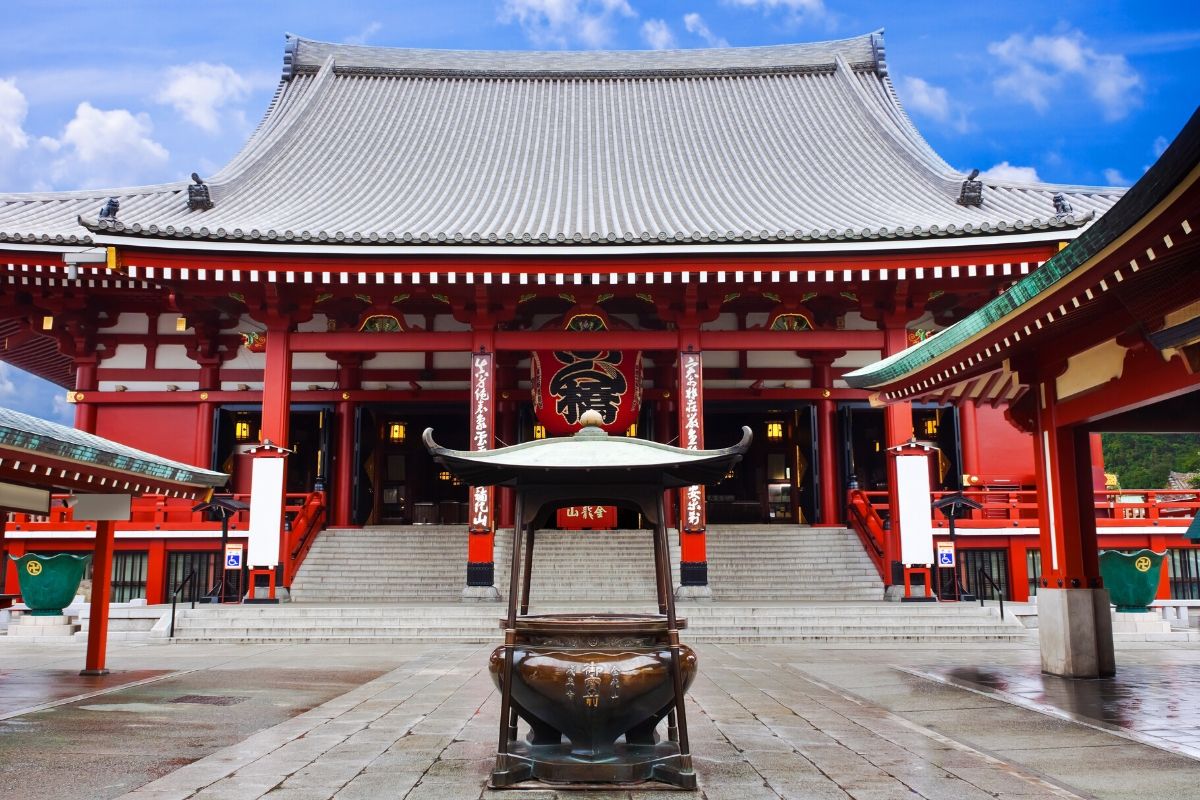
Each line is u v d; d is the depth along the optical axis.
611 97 37.91
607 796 6.20
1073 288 9.22
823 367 28.59
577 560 25.33
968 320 11.23
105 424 27.06
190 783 6.53
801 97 37.09
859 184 28.97
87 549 24.42
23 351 31.23
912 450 21.70
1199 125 5.96
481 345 23.06
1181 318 8.37
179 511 24.75
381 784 6.50
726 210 26.94
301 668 13.55
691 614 18.80
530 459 7.18
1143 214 7.33
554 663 6.67
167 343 27.45
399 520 32.28
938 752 7.56
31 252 23.20
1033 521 24.50
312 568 24.77
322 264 21.69
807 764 7.12
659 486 7.41
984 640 17.95
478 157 32.78
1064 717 9.23
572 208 27.39
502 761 6.49
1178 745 7.86
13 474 9.87
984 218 24.17
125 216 25.08
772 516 33.00
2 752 7.70
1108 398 11.09
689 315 23.06
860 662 14.33
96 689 11.43
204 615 18.77
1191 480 53.16
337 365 28.52
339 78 38.38
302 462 31.59
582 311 23.41
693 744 7.89
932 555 21.39
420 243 21.27
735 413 33.47
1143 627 18.12
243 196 27.38
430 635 18.03
